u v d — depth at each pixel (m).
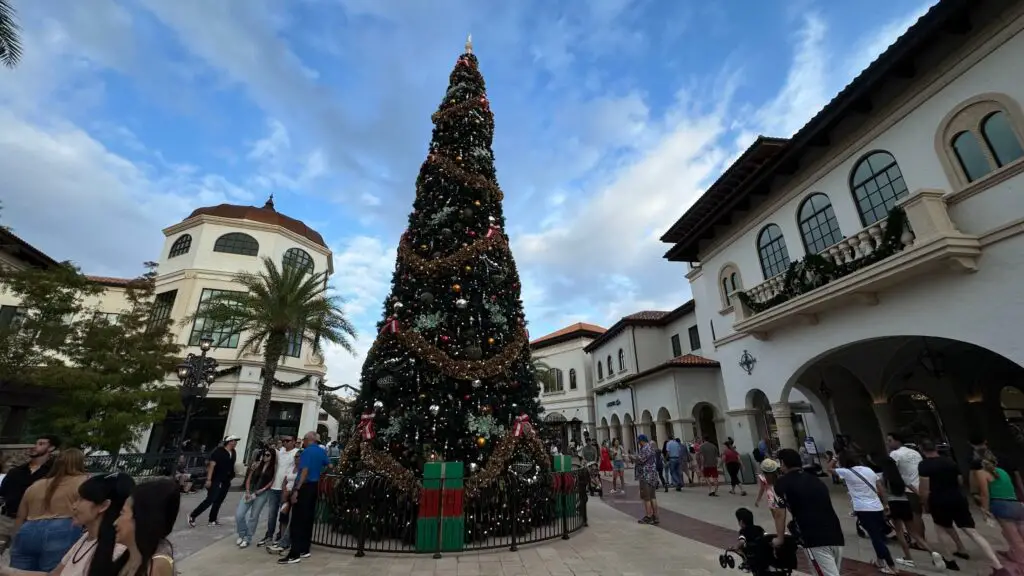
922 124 8.72
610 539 7.66
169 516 2.22
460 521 6.84
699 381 20.39
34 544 3.73
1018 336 6.90
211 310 18.06
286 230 27.78
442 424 7.49
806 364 10.94
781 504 4.97
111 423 12.43
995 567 5.34
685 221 16.36
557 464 8.89
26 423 15.79
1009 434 12.59
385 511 7.04
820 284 9.96
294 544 6.29
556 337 38.75
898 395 14.82
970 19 7.91
